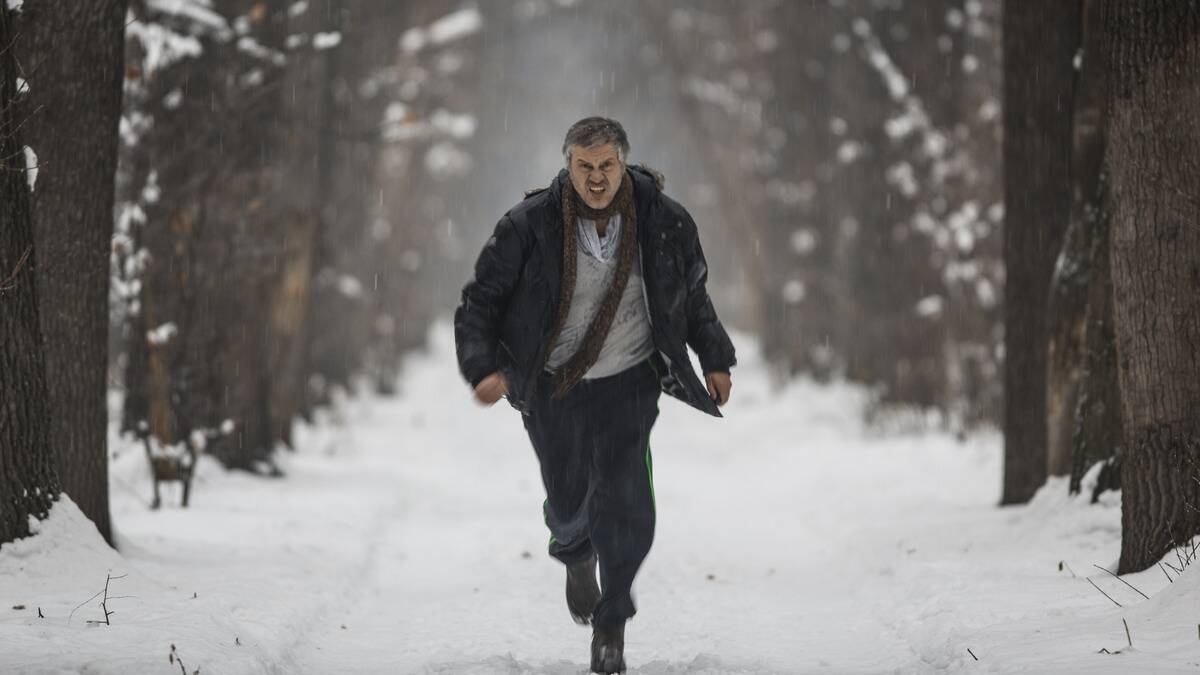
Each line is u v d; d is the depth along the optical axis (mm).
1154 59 14414
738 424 54469
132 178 26359
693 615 16844
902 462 36062
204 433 27547
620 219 12195
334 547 21906
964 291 44438
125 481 29172
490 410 63375
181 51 27625
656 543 23547
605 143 11805
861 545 21797
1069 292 21906
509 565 21047
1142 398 15008
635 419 12781
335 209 45781
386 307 71750
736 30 77562
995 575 16906
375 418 57969
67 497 16234
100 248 18312
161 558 19031
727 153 83500
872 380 57906
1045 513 20422
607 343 12609
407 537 25234
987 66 45375
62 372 18141
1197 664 10867
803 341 67875
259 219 31641
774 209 72500
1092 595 14672
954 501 27234
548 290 12211
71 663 11414
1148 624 12344
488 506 30453
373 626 16359
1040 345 24641
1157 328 14734
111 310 28156
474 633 15625
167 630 13047
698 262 12484
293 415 41000
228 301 31719
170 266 27250
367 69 49625
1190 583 12531
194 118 28250
